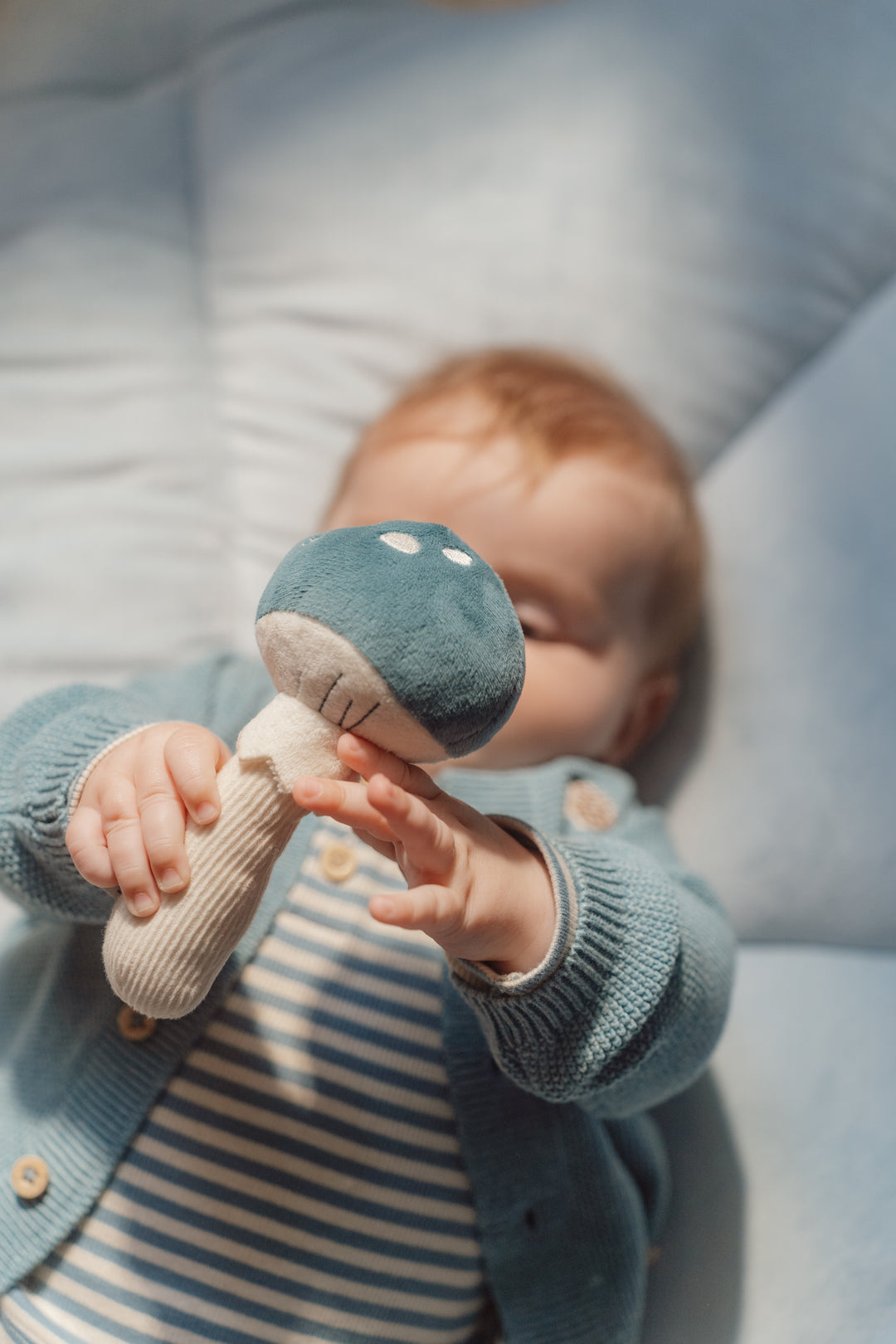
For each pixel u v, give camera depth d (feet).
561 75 4.04
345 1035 2.30
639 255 3.90
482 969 1.76
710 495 3.74
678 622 3.31
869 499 3.57
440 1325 2.35
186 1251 2.16
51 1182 2.20
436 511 2.83
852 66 4.02
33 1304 2.18
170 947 1.60
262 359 3.96
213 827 1.61
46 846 1.99
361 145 4.07
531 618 2.79
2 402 3.77
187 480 3.80
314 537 1.58
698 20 4.05
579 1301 2.39
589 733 2.92
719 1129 2.90
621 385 3.65
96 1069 2.28
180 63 4.33
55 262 3.96
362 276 3.97
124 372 3.86
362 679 1.43
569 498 2.84
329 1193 2.22
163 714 2.50
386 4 4.28
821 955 3.20
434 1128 2.32
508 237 3.94
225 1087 2.23
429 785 1.67
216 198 4.13
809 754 3.34
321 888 2.43
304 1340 2.18
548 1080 1.87
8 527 3.63
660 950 1.89
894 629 3.40
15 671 3.47
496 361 3.40
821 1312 2.56
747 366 3.86
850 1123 2.83
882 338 3.80
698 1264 2.72
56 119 4.21
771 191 3.93
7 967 2.62
